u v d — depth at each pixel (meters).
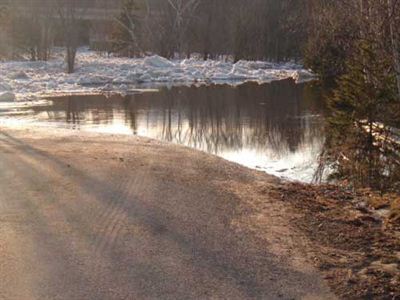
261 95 28.09
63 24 42.50
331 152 13.60
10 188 8.66
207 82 35.75
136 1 55.12
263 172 11.12
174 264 5.88
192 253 6.20
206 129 18.06
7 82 31.73
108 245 6.34
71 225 6.98
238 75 39.69
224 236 6.80
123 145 13.14
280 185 9.81
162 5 53.16
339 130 14.18
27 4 49.81
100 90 30.55
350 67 14.64
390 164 11.95
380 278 5.64
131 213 7.55
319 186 9.98
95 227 6.93
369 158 12.45
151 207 7.88
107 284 5.36
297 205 8.37
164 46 52.38
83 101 25.67
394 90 13.08
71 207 7.73
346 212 8.06
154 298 5.11
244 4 52.47
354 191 9.77
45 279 5.44
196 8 53.19
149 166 10.66
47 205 7.80
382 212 8.16
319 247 6.53
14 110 22.38
